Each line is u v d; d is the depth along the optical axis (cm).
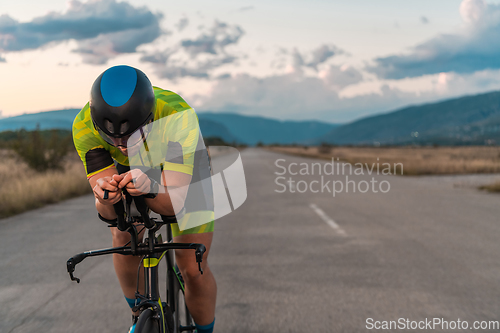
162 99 227
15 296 430
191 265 250
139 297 204
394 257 570
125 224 192
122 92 185
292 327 344
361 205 1091
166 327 214
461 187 1554
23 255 605
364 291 432
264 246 645
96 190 177
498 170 2583
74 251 626
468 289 435
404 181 1817
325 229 778
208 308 268
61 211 1065
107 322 358
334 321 356
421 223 829
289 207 1057
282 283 462
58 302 411
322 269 516
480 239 679
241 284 461
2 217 977
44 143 1903
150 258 212
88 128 216
